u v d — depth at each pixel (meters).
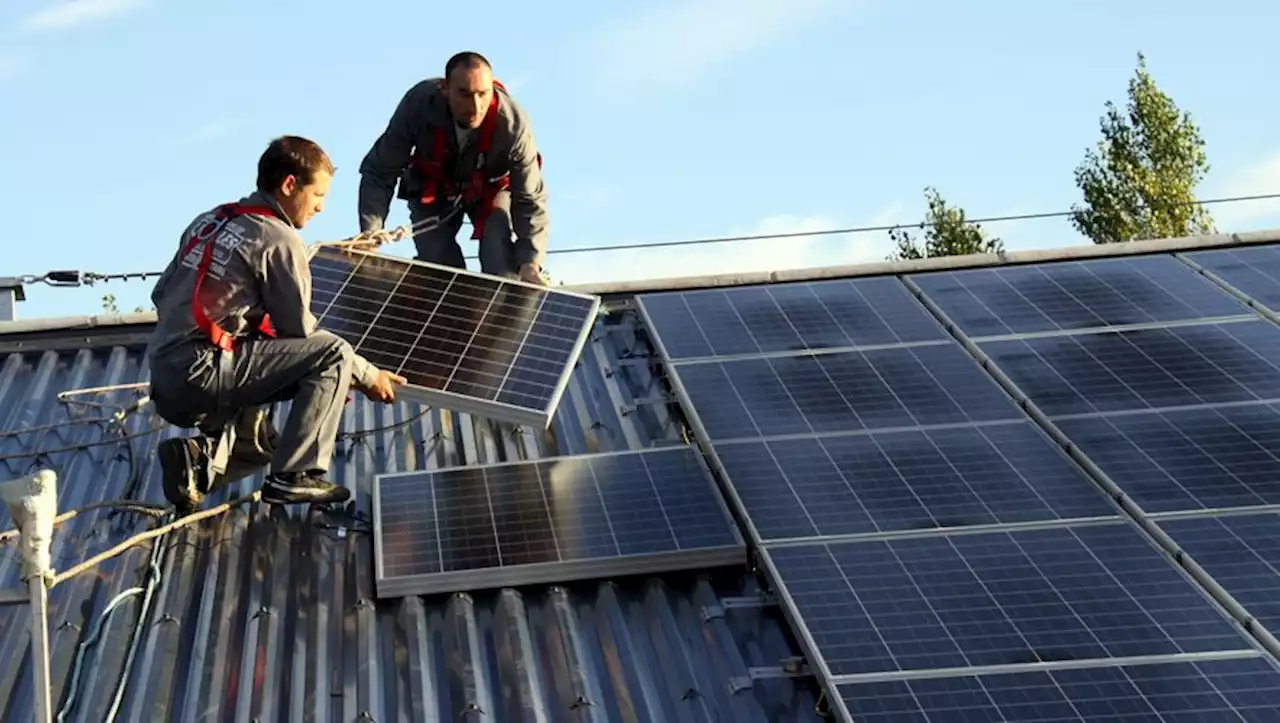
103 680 7.12
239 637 7.57
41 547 6.36
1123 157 39.69
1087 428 9.09
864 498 8.38
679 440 9.52
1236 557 7.74
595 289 11.35
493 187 10.73
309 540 8.35
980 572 7.68
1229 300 10.84
